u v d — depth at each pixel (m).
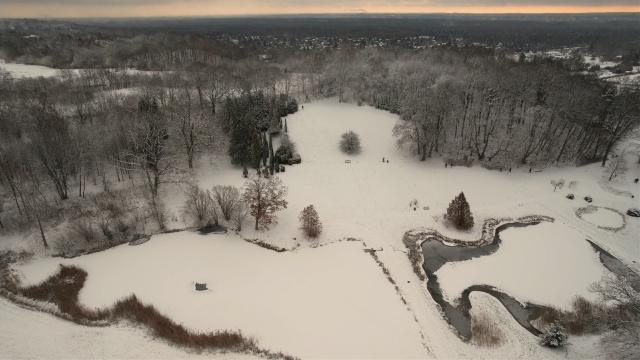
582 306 48.84
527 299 50.56
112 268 55.47
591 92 86.44
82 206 67.62
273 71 128.62
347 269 55.28
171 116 85.12
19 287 52.25
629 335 39.25
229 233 63.00
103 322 46.53
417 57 137.00
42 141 67.69
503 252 59.53
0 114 79.38
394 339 44.25
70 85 107.44
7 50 177.25
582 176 79.25
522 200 72.25
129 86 117.94
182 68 125.88
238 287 51.72
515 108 94.12
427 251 59.78
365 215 67.31
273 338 44.03
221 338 43.44
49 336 44.62
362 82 119.69
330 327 45.59
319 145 90.75
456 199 64.44
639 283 53.09
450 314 48.34
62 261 57.28
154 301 49.19
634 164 82.00
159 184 74.69
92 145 73.00
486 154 85.31
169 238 61.91
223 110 93.19
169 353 42.31
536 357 42.47
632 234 63.25
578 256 58.50
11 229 62.47
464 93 92.94
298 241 61.03
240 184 74.94
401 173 80.56
